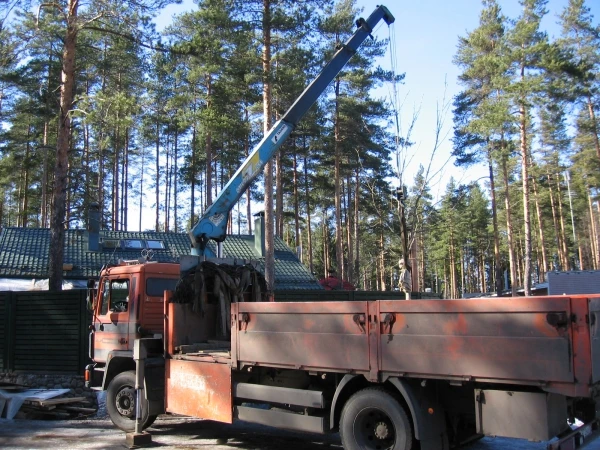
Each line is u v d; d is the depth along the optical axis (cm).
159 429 946
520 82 2809
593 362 486
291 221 4619
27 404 1084
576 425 570
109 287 1001
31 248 2377
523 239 5431
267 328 708
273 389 703
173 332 859
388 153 3325
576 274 2923
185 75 2161
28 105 2316
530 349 509
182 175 3753
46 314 1295
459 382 553
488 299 538
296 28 1980
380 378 604
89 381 998
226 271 938
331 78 1169
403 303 593
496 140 3306
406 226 1117
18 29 1484
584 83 3091
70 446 834
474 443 790
